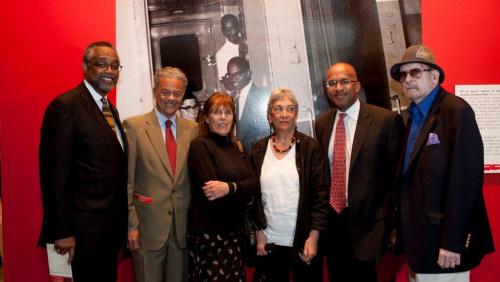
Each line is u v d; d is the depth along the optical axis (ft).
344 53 9.78
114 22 9.67
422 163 6.59
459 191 6.09
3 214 9.79
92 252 6.69
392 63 9.72
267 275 7.57
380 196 7.67
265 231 7.59
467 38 9.61
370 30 9.73
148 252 7.45
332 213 7.91
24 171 9.71
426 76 6.81
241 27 9.78
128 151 7.45
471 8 9.61
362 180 7.50
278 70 9.81
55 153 6.45
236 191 7.02
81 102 6.77
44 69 9.63
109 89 7.17
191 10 9.75
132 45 9.71
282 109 7.48
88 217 6.67
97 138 6.71
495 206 9.68
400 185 7.16
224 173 7.11
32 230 9.76
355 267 7.84
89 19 9.64
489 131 9.53
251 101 9.83
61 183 6.44
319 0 9.78
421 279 6.79
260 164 7.72
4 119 9.68
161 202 7.41
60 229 6.41
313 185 7.44
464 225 6.09
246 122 9.84
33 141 9.68
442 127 6.51
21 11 9.58
